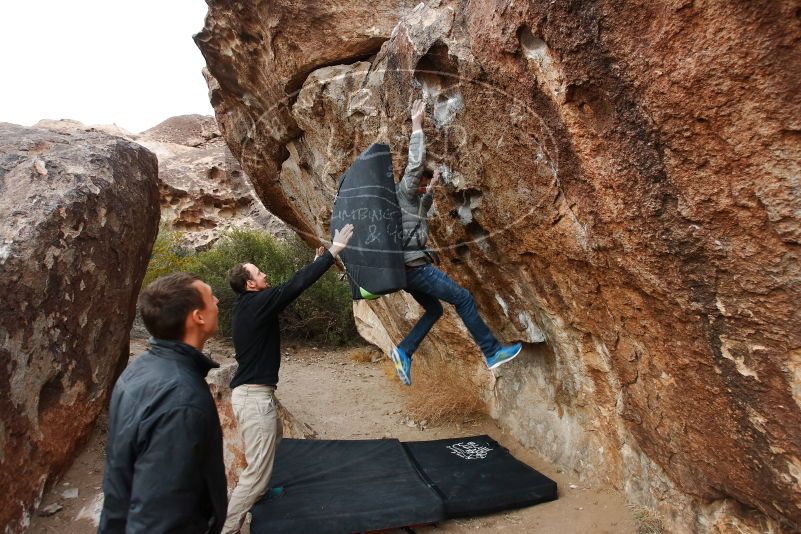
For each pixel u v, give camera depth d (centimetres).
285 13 397
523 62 231
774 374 197
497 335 439
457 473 380
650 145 195
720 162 174
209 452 148
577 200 252
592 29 188
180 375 152
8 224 315
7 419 283
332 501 336
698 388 241
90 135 434
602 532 313
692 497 286
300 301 959
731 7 148
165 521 134
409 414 562
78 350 346
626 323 274
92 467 352
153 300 163
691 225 196
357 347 949
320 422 559
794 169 156
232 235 1159
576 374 365
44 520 304
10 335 289
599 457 362
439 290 292
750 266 183
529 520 336
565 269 300
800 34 138
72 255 338
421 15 298
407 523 323
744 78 154
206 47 491
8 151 371
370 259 277
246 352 298
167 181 1566
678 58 167
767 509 237
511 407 471
